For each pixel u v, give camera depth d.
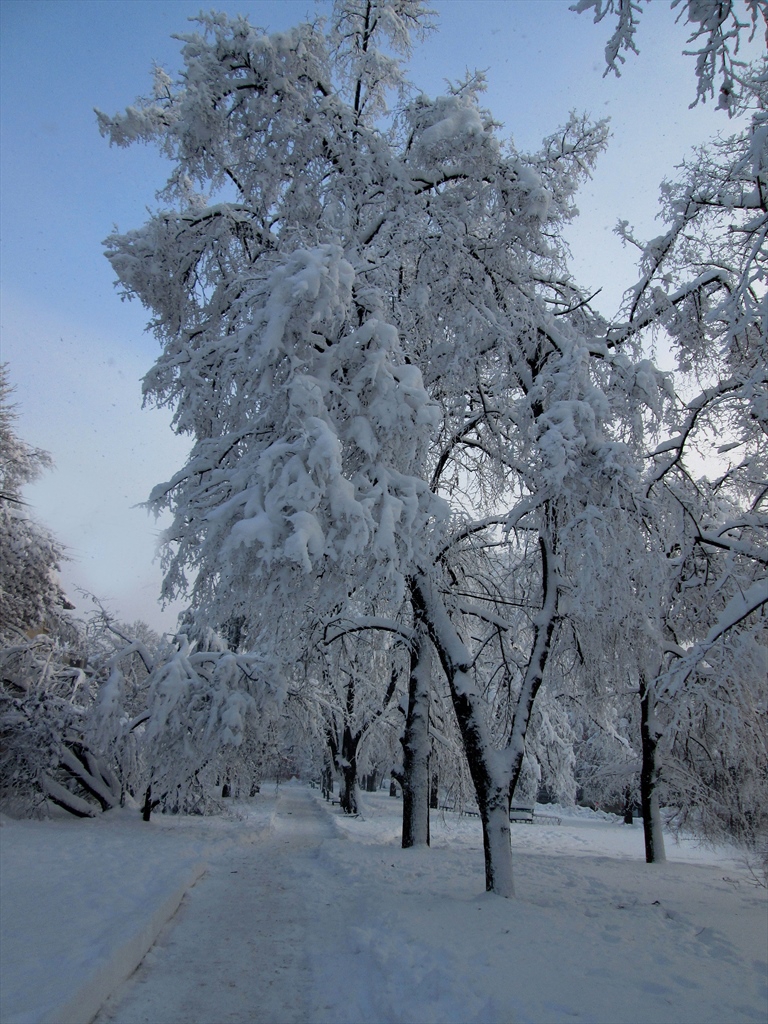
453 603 12.05
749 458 10.63
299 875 10.61
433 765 17.25
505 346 9.35
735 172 8.06
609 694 13.87
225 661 18.64
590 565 7.67
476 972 4.97
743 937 6.73
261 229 10.71
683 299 9.91
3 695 18.12
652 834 14.74
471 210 9.23
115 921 6.15
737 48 3.98
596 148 9.91
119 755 18.19
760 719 12.10
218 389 9.27
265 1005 4.81
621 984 4.89
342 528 6.93
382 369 7.51
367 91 11.70
